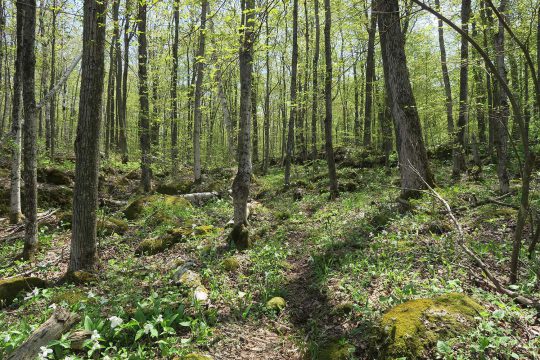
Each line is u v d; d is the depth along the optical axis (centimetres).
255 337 501
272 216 1153
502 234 663
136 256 838
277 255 747
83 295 603
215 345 471
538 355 351
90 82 690
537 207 756
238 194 943
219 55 712
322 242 812
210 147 2545
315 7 1712
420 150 912
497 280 484
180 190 1554
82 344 433
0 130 2248
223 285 636
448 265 544
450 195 884
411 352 373
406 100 916
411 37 1831
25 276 731
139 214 1173
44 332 406
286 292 618
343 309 507
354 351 413
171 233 927
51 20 1875
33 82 811
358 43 2070
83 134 700
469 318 400
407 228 749
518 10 955
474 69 1223
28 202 828
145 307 527
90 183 712
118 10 1220
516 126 1335
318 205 1249
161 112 1886
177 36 1812
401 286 530
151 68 1806
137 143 2770
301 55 2197
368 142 1995
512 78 1308
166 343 446
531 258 532
